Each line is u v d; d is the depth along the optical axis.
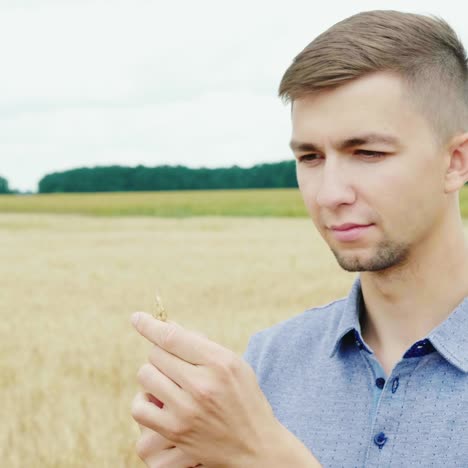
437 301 1.56
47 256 24.95
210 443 1.29
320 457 1.62
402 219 1.46
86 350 10.57
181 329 1.30
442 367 1.51
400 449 1.50
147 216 47.44
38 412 7.67
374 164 1.44
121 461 6.27
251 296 14.95
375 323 1.65
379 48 1.42
